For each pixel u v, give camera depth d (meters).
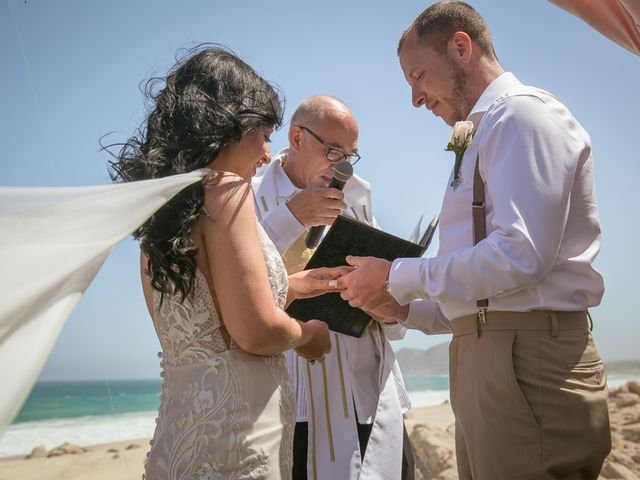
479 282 2.61
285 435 2.34
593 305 2.77
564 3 3.87
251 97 2.45
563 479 2.60
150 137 2.43
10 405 1.54
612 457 6.81
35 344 1.62
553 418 2.58
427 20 3.19
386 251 3.30
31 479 9.92
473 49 3.12
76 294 1.75
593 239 2.80
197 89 2.41
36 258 1.67
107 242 1.79
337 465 3.62
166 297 2.30
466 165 2.86
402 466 3.81
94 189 1.90
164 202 2.00
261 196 4.06
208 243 2.25
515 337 2.63
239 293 2.21
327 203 3.64
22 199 1.79
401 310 3.37
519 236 2.52
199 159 2.33
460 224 2.89
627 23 3.70
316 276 3.12
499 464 2.61
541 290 2.64
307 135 4.09
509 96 2.76
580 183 2.78
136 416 26.62
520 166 2.60
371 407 3.76
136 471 10.23
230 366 2.23
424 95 3.24
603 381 2.71
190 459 2.15
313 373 3.74
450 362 2.88
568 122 2.73
